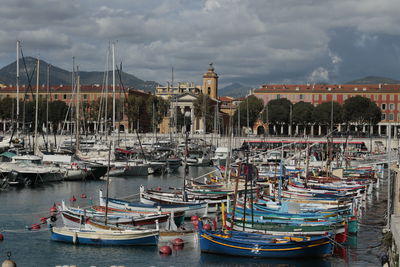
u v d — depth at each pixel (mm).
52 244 40969
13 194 65562
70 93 199500
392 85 199750
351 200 52594
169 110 179000
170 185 79188
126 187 75812
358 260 38469
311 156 105938
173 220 44062
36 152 92188
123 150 107125
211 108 187750
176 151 121625
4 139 116188
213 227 45406
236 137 145875
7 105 151000
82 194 66812
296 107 164875
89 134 146125
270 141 142125
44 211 54531
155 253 39125
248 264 36938
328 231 40656
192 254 38969
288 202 46438
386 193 75688
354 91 196125
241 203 47906
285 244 37500
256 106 171375
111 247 40312
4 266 30562
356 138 145125
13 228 46281
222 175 82438
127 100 169500
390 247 35312
